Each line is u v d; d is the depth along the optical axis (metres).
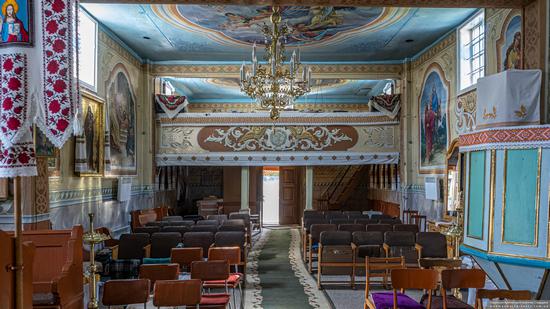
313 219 13.48
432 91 14.17
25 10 3.88
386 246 9.85
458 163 11.34
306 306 8.28
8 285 3.84
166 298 5.46
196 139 16.52
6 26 3.86
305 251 12.58
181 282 5.48
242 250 9.96
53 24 4.07
